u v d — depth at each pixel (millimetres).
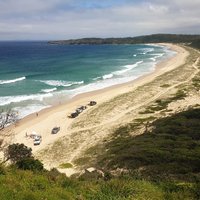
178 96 69438
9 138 44594
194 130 41781
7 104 66625
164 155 31172
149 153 31797
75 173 31578
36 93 78062
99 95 75500
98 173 25641
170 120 47375
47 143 45906
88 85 88875
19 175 12406
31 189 11047
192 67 115875
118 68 124438
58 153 41688
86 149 41938
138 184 13281
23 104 67625
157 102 65250
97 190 11891
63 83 92250
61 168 35344
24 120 56938
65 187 12289
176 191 13273
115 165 31297
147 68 120875
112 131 48656
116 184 12289
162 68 118250
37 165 21469
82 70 120562
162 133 41938
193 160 29453
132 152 33469
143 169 28781
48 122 55781
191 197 12516
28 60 167750
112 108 62438
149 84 85875
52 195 10578
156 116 54969
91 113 60062
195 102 63969
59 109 64250
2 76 106750
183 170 27500
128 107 62625
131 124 51094
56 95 76375
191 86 80625
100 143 43469
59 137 48188
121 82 92500
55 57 188000
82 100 70938
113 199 11141
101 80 97000
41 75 108750
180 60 142125
